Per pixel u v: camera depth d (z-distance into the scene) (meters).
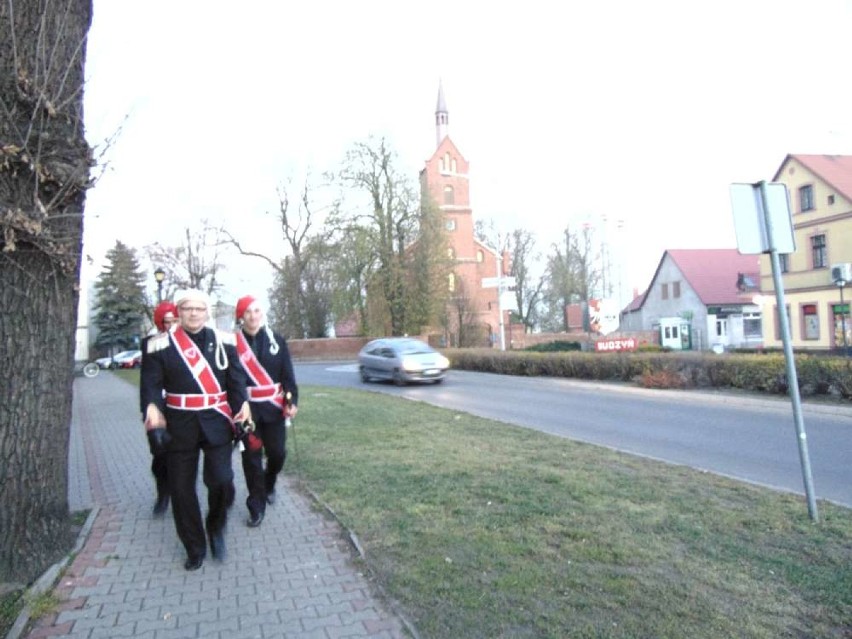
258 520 5.13
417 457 7.52
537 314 63.94
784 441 9.23
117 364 49.44
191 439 4.20
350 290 44.66
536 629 3.21
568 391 17.69
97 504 5.93
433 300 43.94
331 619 3.45
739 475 7.09
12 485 3.90
